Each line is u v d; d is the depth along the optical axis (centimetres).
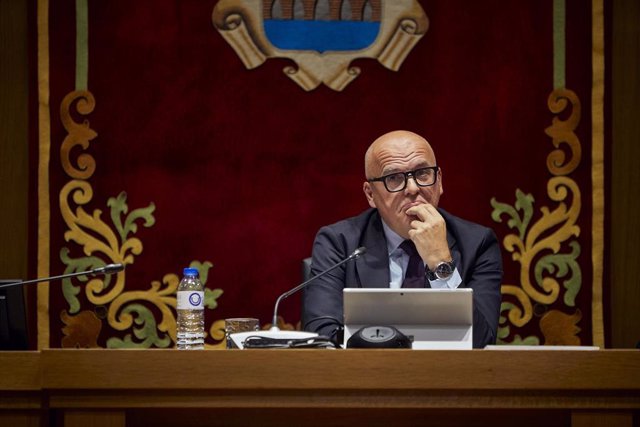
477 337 517
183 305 568
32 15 786
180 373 372
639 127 817
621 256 812
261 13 801
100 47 790
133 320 786
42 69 784
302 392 375
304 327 609
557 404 376
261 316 790
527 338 796
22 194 796
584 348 392
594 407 376
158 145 792
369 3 805
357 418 389
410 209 579
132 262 787
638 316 808
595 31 805
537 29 807
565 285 797
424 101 802
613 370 372
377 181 605
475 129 803
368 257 604
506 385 371
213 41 797
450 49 805
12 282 466
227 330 559
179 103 794
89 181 787
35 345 772
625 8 821
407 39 805
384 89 802
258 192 795
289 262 793
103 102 789
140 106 792
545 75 805
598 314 793
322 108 800
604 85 803
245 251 792
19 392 384
